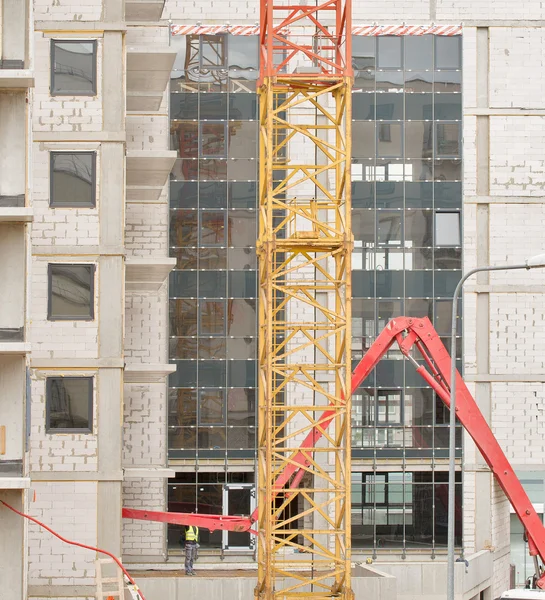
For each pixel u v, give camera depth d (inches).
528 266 1411.2
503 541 2477.9
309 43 2449.6
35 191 1764.3
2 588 1384.1
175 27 2433.6
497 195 2458.2
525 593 1553.9
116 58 1784.0
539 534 1959.9
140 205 2364.7
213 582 1935.3
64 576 1726.1
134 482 2336.4
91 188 1770.4
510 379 2436.0
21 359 1390.3
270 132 1891.0
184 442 2381.9
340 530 1840.6
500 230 2455.7
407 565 2129.7
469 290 2447.1
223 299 2413.9
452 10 2470.5
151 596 1921.8
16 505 1392.7
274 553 1824.6
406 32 2466.8
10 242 1392.7
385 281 2448.3
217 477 2386.8
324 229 1924.2
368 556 2386.8
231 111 2436.0
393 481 2407.7
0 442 1382.9
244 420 2397.9
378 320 2439.7
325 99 2456.9
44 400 1743.4
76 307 1758.1
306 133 1955.0
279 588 2052.2
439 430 2417.6
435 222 2458.2
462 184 2459.4
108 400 1750.7
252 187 2432.3
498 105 2465.6
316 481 2390.5
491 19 2466.8
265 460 1883.6
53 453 1738.4
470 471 2422.5
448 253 2453.2
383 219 2453.2
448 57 2475.4
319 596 1843.0
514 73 2470.5
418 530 2404.0
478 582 2255.2
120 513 1743.4
